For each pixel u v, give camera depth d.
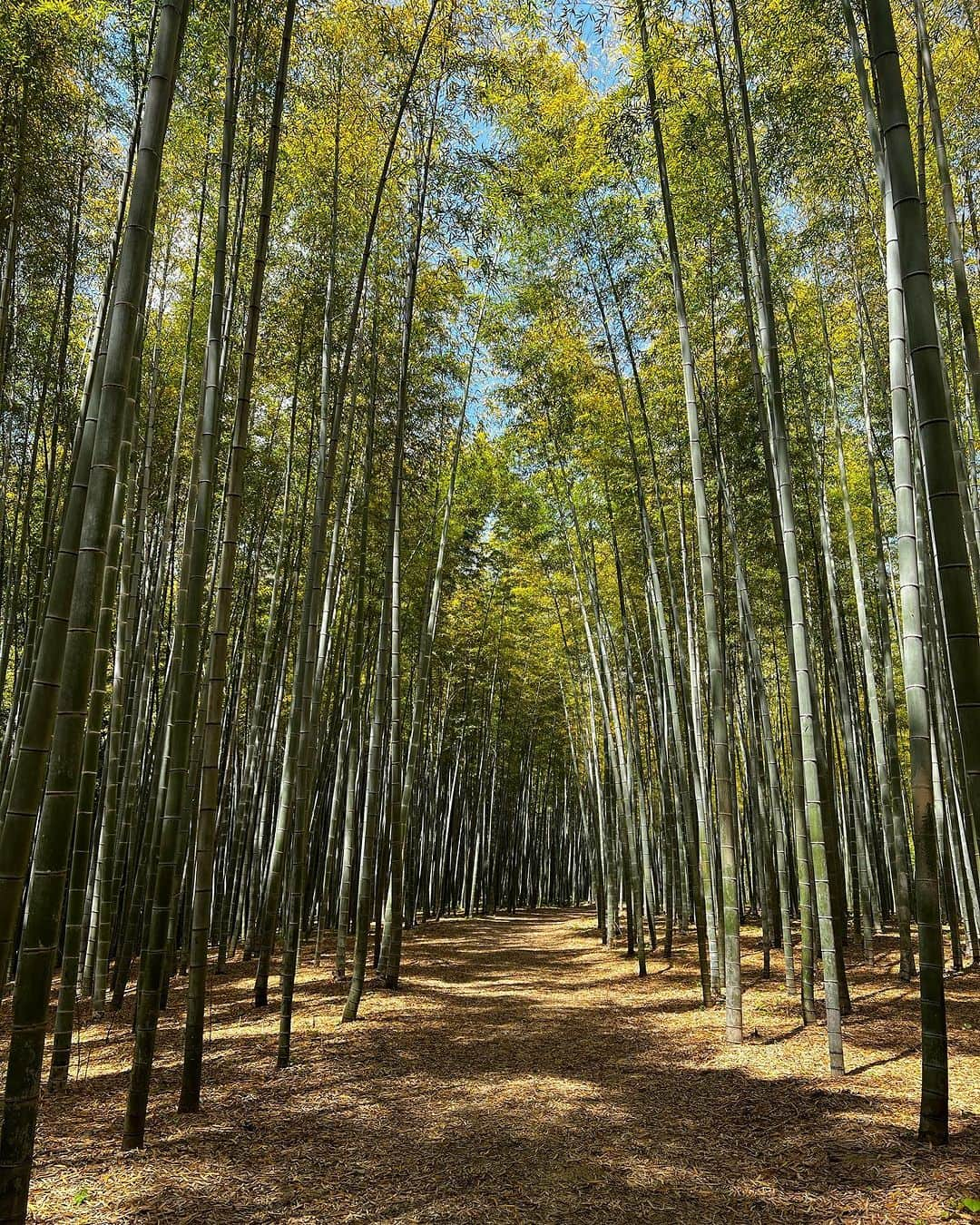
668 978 8.34
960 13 6.33
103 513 2.63
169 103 2.83
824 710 10.75
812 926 5.98
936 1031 3.51
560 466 10.99
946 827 8.14
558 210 8.67
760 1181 3.28
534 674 19.66
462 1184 3.31
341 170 7.62
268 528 10.87
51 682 2.44
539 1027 6.29
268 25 5.80
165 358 9.03
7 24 5.52
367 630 12.14
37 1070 2.29
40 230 6.75
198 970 4.21
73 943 4.62
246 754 10.80
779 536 6.09
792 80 6.42
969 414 7.45
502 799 21.44
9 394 8.22
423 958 10.05
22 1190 2.22
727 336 9.25
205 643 9.80
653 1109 4.24
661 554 11.27
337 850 12.23
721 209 7.73
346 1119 4.09
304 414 10.02
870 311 8.52
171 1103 4.30
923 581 7.75
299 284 8.66
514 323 10.36
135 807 7.94
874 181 7.02
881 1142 3.55
